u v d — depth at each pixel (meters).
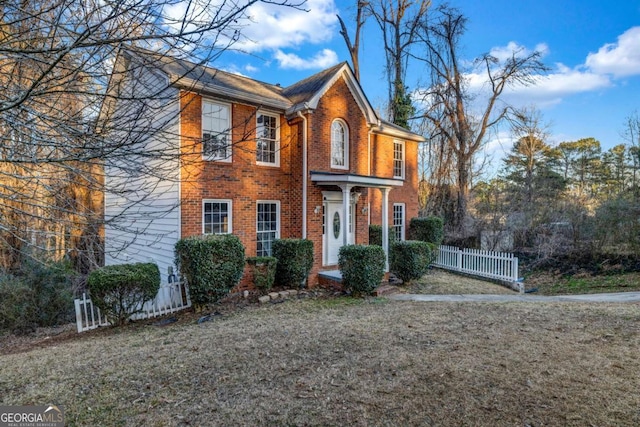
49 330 8.85
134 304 7.89
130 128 3.26
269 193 11.34
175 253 8.79
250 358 5.16
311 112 11.34
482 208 18.69
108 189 3.81
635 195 15.40
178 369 4.85
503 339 5.71
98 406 3.92
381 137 15.38
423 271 11.66
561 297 10.32
